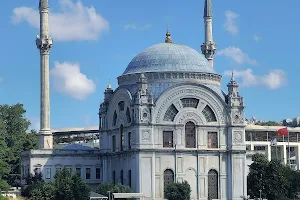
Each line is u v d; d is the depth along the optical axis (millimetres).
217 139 154125
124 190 144875
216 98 154000
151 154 147750
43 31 167750
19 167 190500
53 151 160875
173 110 151625
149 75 154375
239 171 154000
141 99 148500
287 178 157250
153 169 147750
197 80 155250
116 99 159125
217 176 153250
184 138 151500
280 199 152625
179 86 151250
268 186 154000
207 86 153625
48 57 167500
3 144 146500
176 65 156250
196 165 151875
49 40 167125
